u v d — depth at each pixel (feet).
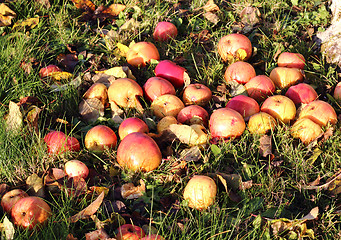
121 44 6.30
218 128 5.41
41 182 5.13
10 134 5.35
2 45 6.19
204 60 6.38
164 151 5.39
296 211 5.10
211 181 5.03
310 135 5.41
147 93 5.75
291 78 5.93
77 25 6.65
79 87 5.88
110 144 5.38
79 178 5.11
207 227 4.89
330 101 5.87
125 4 6.99
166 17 6.79
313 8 6.98
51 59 6.20
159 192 5.15
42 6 6.81
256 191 5.14
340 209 5.08
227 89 5.98
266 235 4.89
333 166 5.32
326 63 6.28
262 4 6.97
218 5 7.06
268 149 5.35
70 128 5.63
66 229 4.86
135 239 4.75
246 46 6.21
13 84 5.85
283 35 6.61
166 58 6.36
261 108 5.64
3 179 5.19
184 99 5.77
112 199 5.11
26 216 4.84
